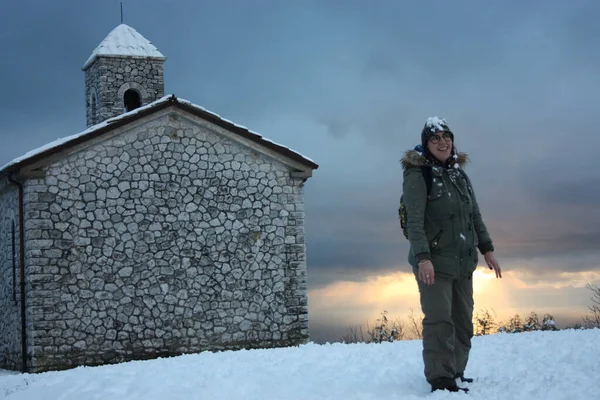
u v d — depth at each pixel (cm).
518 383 751
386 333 2375
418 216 738
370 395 731
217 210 2153
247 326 2145
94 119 2608
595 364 842
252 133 2178
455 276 743
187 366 1060
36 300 1953
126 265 2042
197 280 2109
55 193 1997
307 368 947
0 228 2231
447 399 686
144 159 2089
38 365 1934
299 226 2242
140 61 2553
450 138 764
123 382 878
